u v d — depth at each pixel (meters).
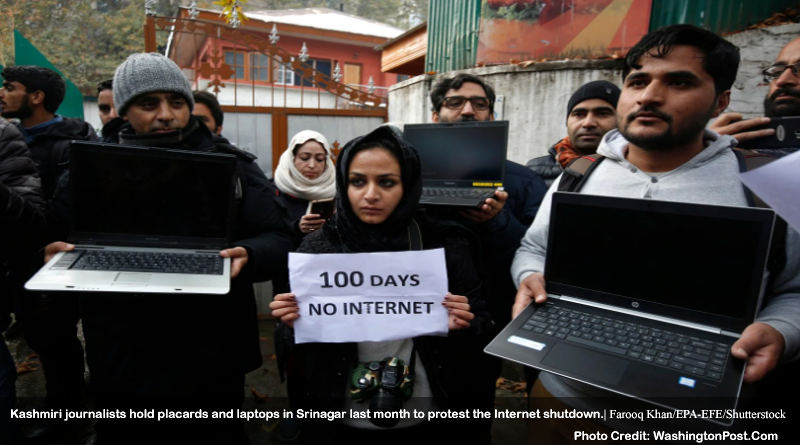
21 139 1.68
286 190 2.88
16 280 2.22
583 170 1.46
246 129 5.23
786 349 0.98
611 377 0.97
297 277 1.36
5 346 1.64
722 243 1.03
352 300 1.35
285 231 1.88
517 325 1.16
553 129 4.11
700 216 1.05
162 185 1.58
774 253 1.12
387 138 1.38
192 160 1.60
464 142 1.91
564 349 1.06
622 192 1.32
